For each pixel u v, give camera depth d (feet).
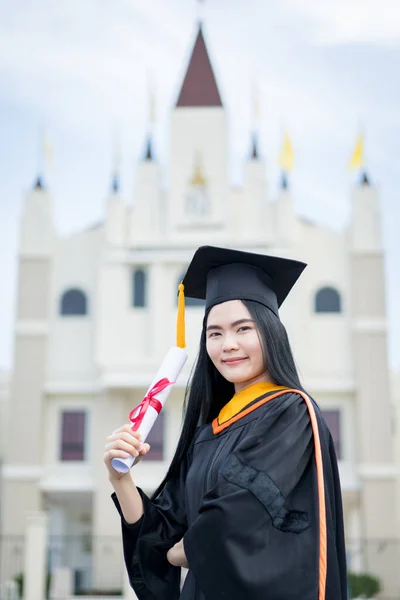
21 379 95.50
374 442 91.71
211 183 97.14
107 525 90.22
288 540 10.19
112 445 11.37
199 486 11.54
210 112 98.73
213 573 10.05
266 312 12.37
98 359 93.50
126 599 61.46
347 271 97.35
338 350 95.25
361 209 97.71
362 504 90.48
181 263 95.81
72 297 99.04
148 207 98.27
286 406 11.23
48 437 95.35
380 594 87.45
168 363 12.23
